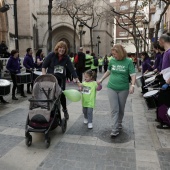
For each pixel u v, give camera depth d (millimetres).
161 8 28594
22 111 6910
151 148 4355
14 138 4828
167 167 3678
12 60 8469
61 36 40688
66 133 5105
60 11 35094
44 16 38531
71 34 40188
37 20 38406
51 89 4629
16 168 3645
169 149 4309
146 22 24406
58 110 4809
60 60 5281
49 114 4367
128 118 6227
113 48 4801
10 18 25156
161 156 4039
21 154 4109
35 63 10539
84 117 5754
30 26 31656
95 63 14789
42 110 4402
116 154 4113
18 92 9797
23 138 4832
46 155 4074
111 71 5008
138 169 3615
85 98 5391
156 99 5676
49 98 4562
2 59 14531
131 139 4777
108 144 4531
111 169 3611
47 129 4348
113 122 4867
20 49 31641
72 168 3645
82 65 12281
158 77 6555
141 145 4488
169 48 4941
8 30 23547
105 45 41406
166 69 4969
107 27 43969
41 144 4527
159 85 6547
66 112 5785
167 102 5312
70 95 5121
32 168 3645
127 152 4188
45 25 38688
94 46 40438
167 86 5219
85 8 28781
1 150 4270
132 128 5434
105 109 7137
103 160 3898
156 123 5785
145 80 7879
